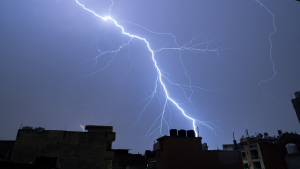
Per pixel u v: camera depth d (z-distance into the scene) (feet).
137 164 121.90
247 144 114.11
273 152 106.11
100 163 60.18
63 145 60.70
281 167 103.09
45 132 61.46
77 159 59.67
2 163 36.42
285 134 114.93
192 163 78.02
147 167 91.71
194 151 80.53
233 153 86.53
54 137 61.21
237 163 85.05
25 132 60.64
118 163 120.88
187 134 85.97
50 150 59.36
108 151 62.23
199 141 83.30
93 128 73.87
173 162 75.77
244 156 115.34
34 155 57.98
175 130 85.71
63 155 59.47
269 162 102.63
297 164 99.66
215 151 84.07
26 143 59.26
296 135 115.03
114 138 64.59
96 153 61.26
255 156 107.45
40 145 59.52
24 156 57.41
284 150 109.40
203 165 79.30
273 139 122.52
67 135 62.23
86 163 59.62
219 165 82.02
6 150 71.61
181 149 79.10
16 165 38.68
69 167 58.39
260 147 105.81
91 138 63.05
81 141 62.18
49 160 43.50
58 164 56.80
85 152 60.90
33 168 41.22
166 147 77.71
